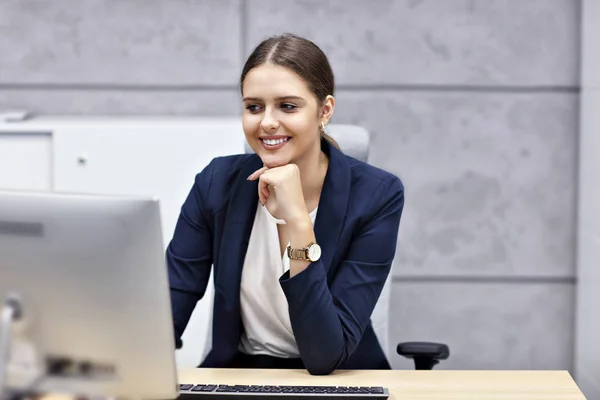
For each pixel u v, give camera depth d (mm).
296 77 2824
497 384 2719
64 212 2143
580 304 5242
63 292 2168
